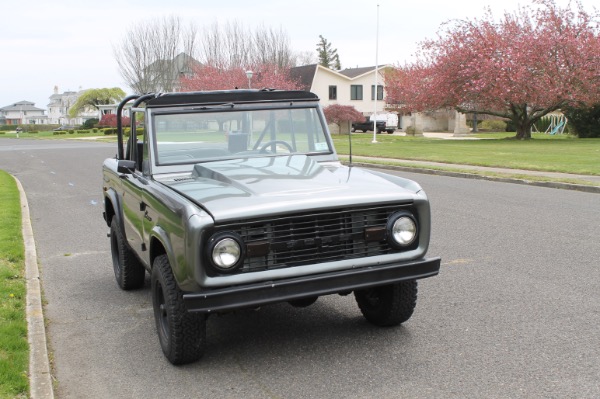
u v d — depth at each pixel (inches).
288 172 198.4
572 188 547.2
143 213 206.5
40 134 3235.7
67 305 257.3
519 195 512.1
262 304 163.9
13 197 579.8
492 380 166.6
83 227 440.5
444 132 2442.2
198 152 214.8
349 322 219.0
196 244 159.6
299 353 191.9
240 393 165.9
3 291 253.4
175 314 176.6
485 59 1365.7
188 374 180.2
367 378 171.5
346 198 173.0
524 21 1429.6
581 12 1357.0
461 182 623.5
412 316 221.9
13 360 179.5
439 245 332.5
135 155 230.7
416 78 1632.6
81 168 959.6
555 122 2020.2
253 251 163.9
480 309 226.4
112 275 306.7
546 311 221.5
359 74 2753.4
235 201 167.9
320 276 169.2
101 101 4534.9
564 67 1348.4
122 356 198.2
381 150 1093.1
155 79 2377.0
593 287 247.9
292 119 229.0
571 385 161.9
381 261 177.5
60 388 175.5
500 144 1219.2
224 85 2202.3
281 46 2529.5
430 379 169.0
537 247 319.6
